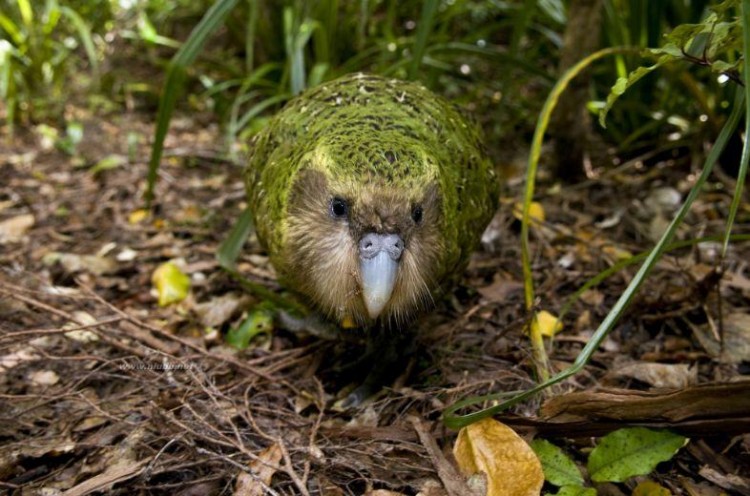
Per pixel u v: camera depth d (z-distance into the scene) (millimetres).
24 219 1033
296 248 680
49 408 728
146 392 741
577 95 1051
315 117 711
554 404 653
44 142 1335
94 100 1462
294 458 665
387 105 712
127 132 1380
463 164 714
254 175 745
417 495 637
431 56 1229
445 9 1465
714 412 631
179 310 870
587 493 625
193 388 700
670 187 1073
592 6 1005
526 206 761
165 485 643
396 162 642
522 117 1276
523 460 637
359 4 1426
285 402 741
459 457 653
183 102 1548
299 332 824
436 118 717
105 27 1662
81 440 697
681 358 777
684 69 1007
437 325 829
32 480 667
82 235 1024
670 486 649
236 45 1622
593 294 867
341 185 643
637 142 1202
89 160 1273
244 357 802
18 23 1531
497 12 1555
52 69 1462
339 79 781
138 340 759
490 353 779
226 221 1049
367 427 695
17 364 733
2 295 801
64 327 819
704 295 798
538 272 916
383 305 634
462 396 717
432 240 673
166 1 1667
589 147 1213
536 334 733
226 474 653
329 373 785
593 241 967
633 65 1143
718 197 1035
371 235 644
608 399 641
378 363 763
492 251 953
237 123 1316
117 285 914
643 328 824
